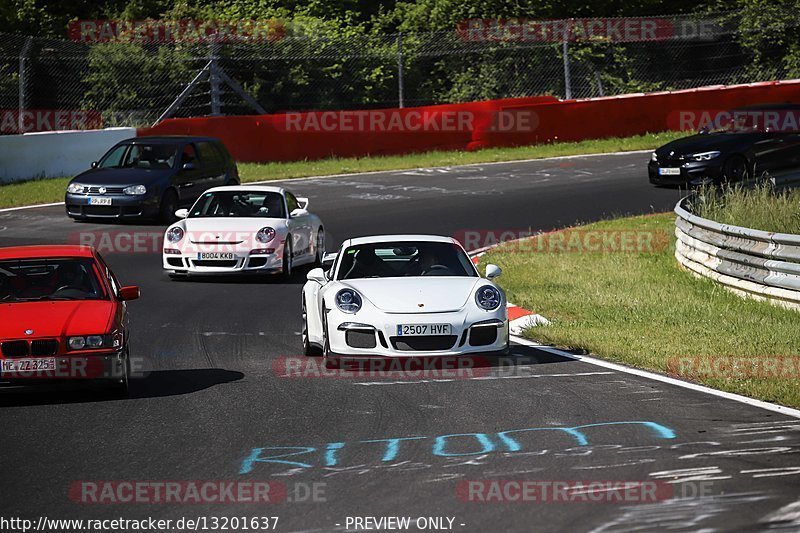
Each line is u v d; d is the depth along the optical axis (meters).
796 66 142.12
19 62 111.00
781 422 28.09
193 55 117.62
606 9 146.88
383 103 129.50
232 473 24.05
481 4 141.75
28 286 35.12
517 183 95.69
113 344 32.16
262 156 107.88
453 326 35.91
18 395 33.41
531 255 65.75
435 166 107.56
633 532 19.67
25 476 24.05
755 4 143.00
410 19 143.88
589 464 24.28
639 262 62.88
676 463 24.23
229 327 46.03
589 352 39.47
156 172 78.44
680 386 33.03
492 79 134.25
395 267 39.94
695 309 47.16
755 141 88.06
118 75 116.50
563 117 117.56
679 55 142.62
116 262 64.88
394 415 29.66
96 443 27.02
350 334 36.25
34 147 97.38
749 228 53.22
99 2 133.00
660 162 89.00
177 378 35.69
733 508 20.88
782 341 39.47
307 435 27.52
